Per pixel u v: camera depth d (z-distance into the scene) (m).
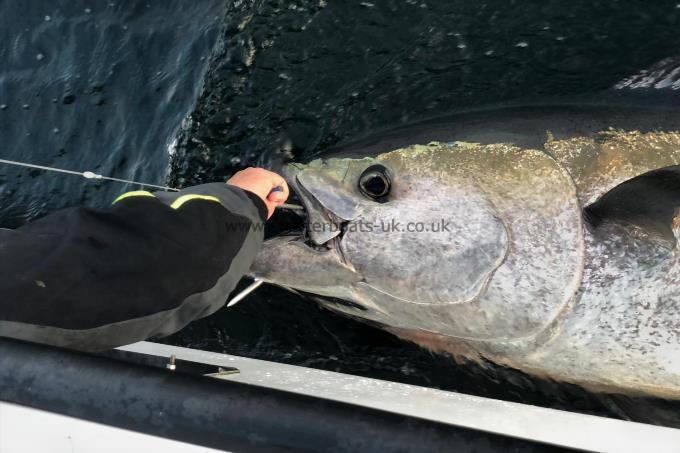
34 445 1.02
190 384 1.03
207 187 1.21
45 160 2.05
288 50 1.96
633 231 1.44
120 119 2.03
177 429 1.01
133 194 1.13
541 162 1.48
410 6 1.92
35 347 1.04
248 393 1.03
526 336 1.51
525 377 1.62
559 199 1.47
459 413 1.35
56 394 1.02
